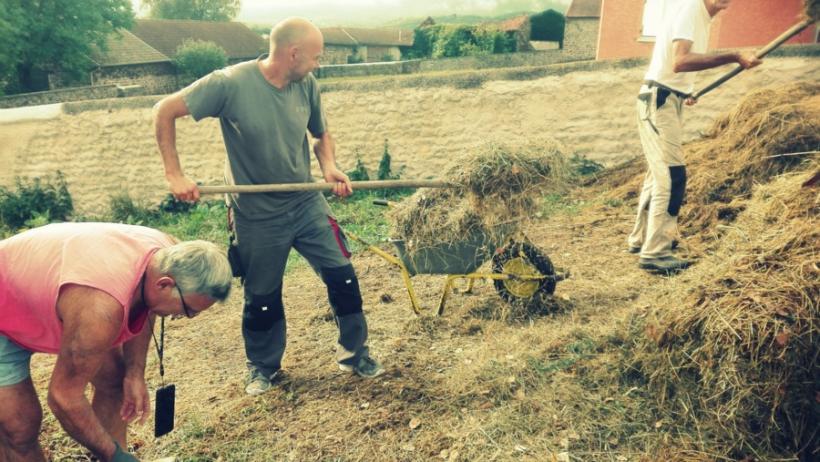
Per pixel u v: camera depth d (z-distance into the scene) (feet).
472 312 14.01
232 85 9.94
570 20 143.13
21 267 6.81
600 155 28.91
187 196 9.91
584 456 8.77
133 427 10.72
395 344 12.81
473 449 9.21
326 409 10.72
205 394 11.82
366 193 30.42
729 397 8.50
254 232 10.71
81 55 124.36
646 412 9.37
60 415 6.63
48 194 36.68
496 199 12.27
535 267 13.71
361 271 18.44
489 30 161.79
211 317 16.24
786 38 13.00
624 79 27.78
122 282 6.55
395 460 9.25
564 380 10.50
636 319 10.83
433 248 13.15
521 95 29.63
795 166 16.78
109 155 35.65
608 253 16.84
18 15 110.32
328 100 32.50
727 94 26.43
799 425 8.12
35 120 36.17
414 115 31.55
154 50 166.61
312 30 9.96
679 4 13.57
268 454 9.71
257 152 10.35
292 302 16.57
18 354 7.32
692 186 18.21
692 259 15.01
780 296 8.42
